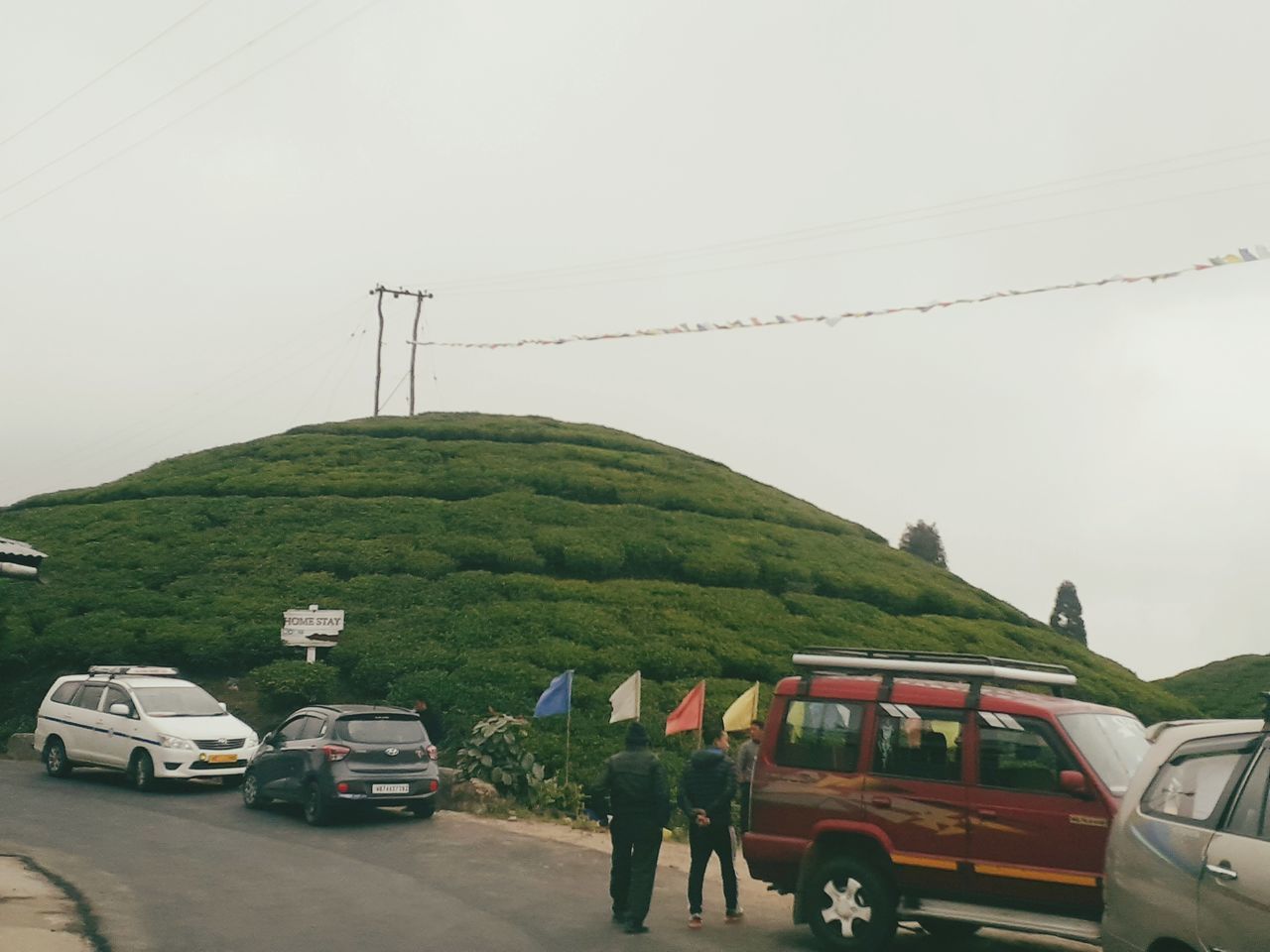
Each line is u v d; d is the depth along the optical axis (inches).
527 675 1168.2
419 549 1537.9
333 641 1219.9
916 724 422.0
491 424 2261.3
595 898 514.3
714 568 1558.8
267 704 1190.9
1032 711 405.1
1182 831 287.9
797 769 436.8
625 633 1311.5
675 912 492.7
